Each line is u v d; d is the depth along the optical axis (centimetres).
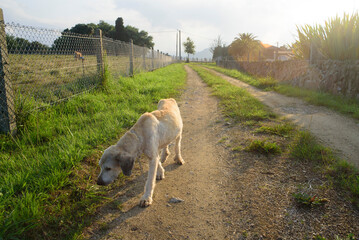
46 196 262
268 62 1595
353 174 299
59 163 313
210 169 351
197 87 1200
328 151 367
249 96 857
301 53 1222
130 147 266
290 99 847
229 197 280
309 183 292
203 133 510
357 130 486
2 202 235
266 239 215
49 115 489
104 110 587
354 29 870
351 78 795
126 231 233
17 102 434
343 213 237
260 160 360
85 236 225
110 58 938
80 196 275
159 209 266
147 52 1705
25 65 529
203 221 245
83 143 391
